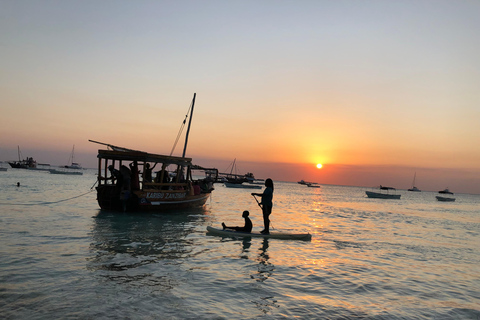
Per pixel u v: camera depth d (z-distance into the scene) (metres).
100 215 18.25
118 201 19.62
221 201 37.94
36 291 6.12
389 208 48.12
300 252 11.27
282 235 13.91
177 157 21.42
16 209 18.88
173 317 5.24
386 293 7.31
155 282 7.04
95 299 5.85
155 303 5.82
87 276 7.21
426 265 10.58
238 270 8.46
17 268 7.57
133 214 19.42
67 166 168.88
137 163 20.22
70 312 5.23
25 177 74.75
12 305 5.40
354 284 7.85
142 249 10.32
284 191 102.88
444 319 5.92
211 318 5.30
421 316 6.02
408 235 18.22
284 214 26.66
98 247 10.26
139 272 7.76
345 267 9.52
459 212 48.72
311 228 18.56
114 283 6.82
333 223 22.09
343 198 78.12
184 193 22.14
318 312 5.87
